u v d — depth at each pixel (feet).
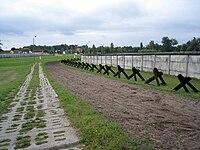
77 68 94.48
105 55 109.81
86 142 14.02
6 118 20.52
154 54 66.64
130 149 12.64
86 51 329.11
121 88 36.65
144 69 72.90
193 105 23.67
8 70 87.92
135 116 19.76
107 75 59.41
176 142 13.78
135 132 15.57
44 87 39.37
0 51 408.87
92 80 49.26
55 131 16.37
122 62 90.07
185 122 17.87
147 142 13.69
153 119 18.79
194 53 49.90
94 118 18.40
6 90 35.99
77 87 38.50
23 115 21.31
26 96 31.37
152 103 25.05
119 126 16.71
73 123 17.98
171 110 21.77
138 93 31.60
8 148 13.79
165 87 35.99
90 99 27.73
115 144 13.14
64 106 24.00
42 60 186.91
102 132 15.05
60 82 46.29
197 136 14.80
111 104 24.77
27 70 85.46
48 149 13.48
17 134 16.16
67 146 13.79
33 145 14.07
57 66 113.09
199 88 34.71
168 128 16.44
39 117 20.33
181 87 33.22
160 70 63.98
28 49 508.53
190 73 51.44
